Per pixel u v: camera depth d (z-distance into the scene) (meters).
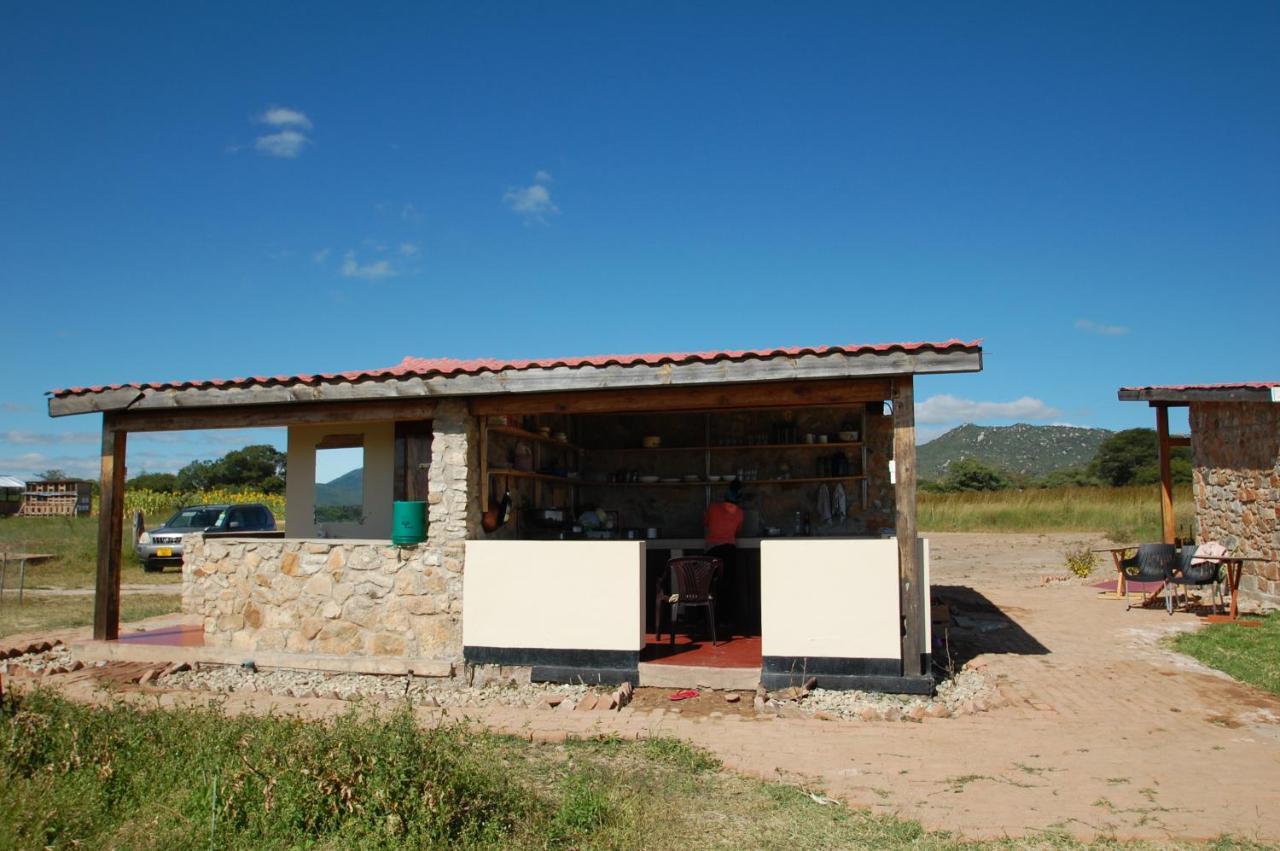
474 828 4.48
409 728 5.13
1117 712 7.34
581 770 5.70
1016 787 5.46
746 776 5.71
